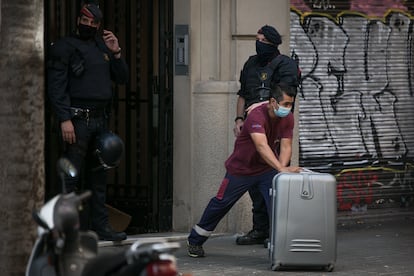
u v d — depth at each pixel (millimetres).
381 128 17594
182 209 15602
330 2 16922
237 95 15320
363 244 15352
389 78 17641
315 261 12992
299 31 16656
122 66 14250
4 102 10320
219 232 15617
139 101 15672
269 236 14453
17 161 10375
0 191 10445
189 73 15383
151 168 15594
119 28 15680
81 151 13992
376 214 17594
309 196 12891
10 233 10469
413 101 17906
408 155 17891
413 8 17797
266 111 13344
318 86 16906
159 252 7891
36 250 9281
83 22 13930
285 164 13477
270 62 14555
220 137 15438
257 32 15570
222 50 15484
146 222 15758
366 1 17328
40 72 10414
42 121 10484
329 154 17062
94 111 14039
